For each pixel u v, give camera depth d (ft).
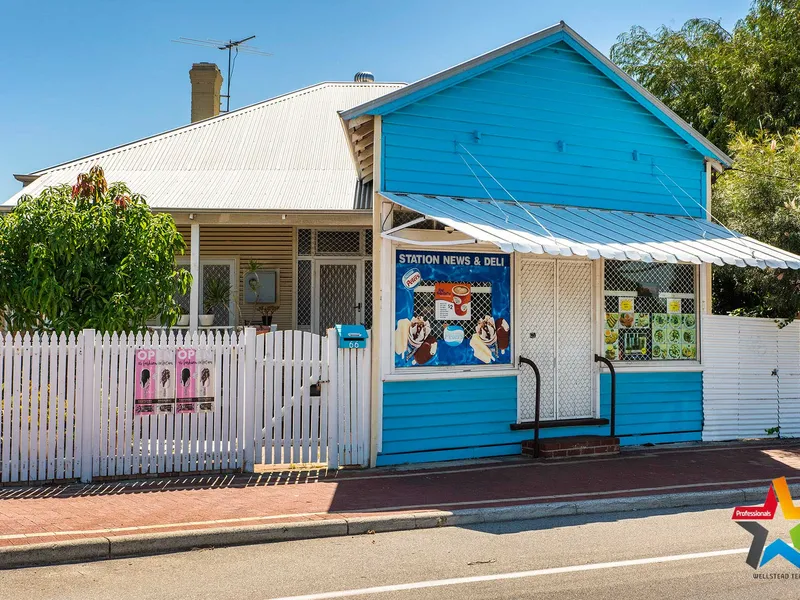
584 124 39.58
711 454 36.78
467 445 35.19
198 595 18.13
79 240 32.04
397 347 33.71
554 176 38.60
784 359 42.98
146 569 20.17
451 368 34.91
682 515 26.61
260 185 51.08
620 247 32.27
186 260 55.98
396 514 24.81
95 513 24.39
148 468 29.89
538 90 38.37
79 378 29.04
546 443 35.45
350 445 32.42
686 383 40.47
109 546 21.25
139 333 33.55
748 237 40.04
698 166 43.09
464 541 23.07
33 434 28.55
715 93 75.72
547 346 37.65
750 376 41.98
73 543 20.97
